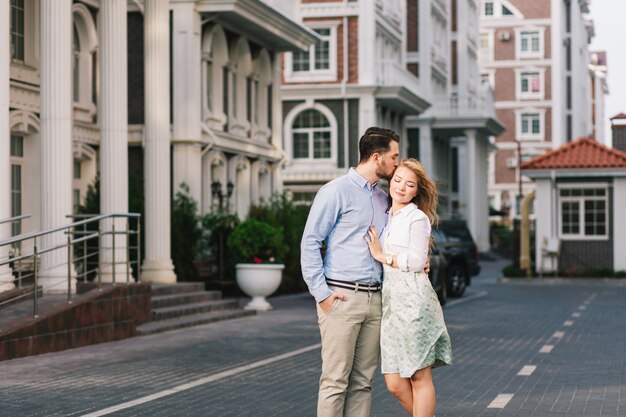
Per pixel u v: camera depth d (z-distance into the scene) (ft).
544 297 103.45
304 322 70.38
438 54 226.99
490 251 249.55
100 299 55.67
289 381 41.91
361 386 27.02
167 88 79.10
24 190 79.10
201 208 100.58
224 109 108.78
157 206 78.18
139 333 59.41
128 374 43.62
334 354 26.32
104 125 68.28
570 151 142.82
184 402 36.40
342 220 26.32
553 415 34.04
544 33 327.06
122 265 67.62
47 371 44.32
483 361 49.34
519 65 328.08
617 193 140.26
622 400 37.14
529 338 60.85
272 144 122.52
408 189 26.55
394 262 26.23
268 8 107.24
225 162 107.76
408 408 26.96
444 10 232.73
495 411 34.83
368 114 164.66
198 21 99.86
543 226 142.10
